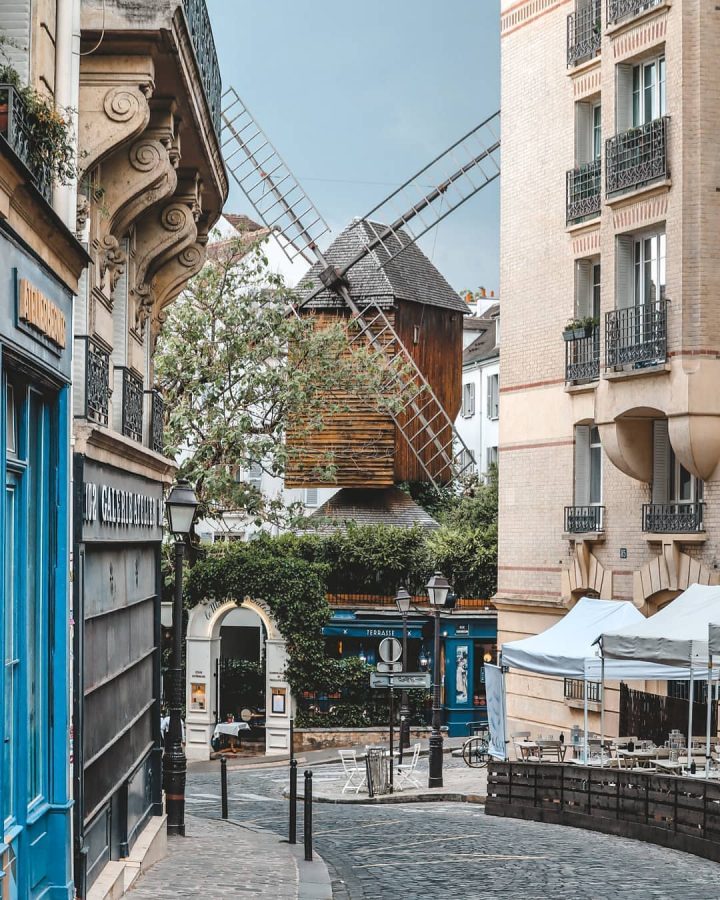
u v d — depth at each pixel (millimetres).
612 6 26500
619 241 26359
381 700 39281
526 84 31672
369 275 45094
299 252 47188
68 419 10578
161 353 37469
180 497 18531
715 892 13672
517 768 22203
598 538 28469
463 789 26766
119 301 15773
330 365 39969
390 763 27188
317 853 16828
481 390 60656
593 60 28984
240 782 31250
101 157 13000
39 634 10141
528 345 31422
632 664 22766
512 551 31875
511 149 32250
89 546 11805
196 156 16172
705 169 24469
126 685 14125
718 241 24547
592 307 29719
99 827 12133
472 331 66062
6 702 8930
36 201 8797
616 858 16547
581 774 20484
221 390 38219
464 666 40594
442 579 27984
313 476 42812
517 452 31750
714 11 24516
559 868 15484
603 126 26844
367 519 44375
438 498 46469
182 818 18188
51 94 11273
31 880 9555
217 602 38625
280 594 38406
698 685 26234
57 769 10297
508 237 32281
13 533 9258
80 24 12297
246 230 51406
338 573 41094
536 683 30906
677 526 25875
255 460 39250
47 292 9766
